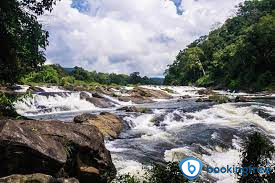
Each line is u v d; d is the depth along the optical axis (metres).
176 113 16.66
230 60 59.38
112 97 30.16
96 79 76.88
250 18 75.62
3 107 8.70
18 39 8.43
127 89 41.38
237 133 11.43
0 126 4.61
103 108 24.62
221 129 12.11
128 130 13.30
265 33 45.50
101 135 6.80
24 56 8.95
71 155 5.58
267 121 14.89
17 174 4.38
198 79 78.12
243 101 23.66
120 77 110.75
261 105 19.03
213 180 6.77
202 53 82.56
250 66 49.84
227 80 56.59
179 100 31.73
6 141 4.36
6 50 8.51
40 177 4.43
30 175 4.43
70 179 4.75
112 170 6.38
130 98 31.00
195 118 15.95
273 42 45.16
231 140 10.48
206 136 10.93
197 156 8.56
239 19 86.62
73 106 23.39
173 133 11.94
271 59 46.06
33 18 8.68
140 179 6.29
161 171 4.68
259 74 47.50
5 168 4.39
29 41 8.70
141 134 12.25
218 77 67.88
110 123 12.94
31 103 21.92
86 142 5.92
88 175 5.75
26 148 4.55
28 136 4.81
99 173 5.97
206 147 9.52
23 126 5.02
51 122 5.99
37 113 20.30
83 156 5.86
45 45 9.22
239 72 53.94
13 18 7.98
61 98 25.19
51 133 5.52
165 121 15.34
